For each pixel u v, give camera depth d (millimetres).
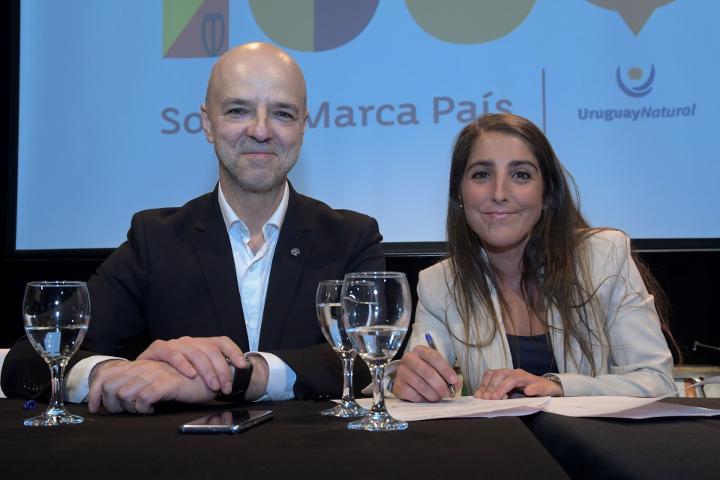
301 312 1664
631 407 1059
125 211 3064
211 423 970
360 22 2994
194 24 3053
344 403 1161
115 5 3094
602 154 2875
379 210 2967
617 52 2883
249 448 847
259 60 1729
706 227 2832
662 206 2850
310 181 2984
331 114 2992
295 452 823
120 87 3082
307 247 1733
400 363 1352
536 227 1856
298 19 3004
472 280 1856
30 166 3111
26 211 3107
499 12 2941
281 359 1339
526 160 1793
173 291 1673
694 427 965
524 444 853
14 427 1014
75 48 3109
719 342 2902
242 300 1741
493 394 1305
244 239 1767
